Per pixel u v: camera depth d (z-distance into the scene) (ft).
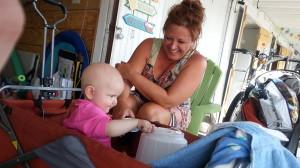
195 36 3.87
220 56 12.44
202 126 8.71
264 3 14.84
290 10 15.61
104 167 2.04
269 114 5.38
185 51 4.05
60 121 3.51
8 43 0.74
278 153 1.96
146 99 4.39
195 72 4.08
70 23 6.97
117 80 3.04
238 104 6.67
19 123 2.68
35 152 2.32
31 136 2.56
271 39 20.04
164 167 2.17
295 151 5.08
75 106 3.20
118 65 4.14
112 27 6.17
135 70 4.12
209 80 6.93
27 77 7.49
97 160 2.08
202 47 10.54
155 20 7.34
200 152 2.18
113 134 2.69
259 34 16.67
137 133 3.43
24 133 2.63
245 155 1.93
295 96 5.49
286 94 5.43
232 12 12.52
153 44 4.53
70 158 2.13
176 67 4.22
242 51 9.27
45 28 4.13
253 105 5.87
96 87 2.96
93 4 6.45
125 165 1.93
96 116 2.73
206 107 6.15
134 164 1.89
